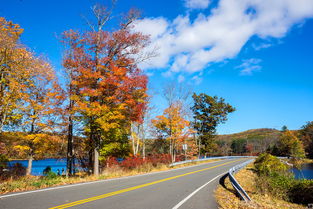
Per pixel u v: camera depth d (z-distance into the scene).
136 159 23.09
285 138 70.00
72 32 16.86
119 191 9.83
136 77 17.20
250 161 38.69
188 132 35.62
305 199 12.90
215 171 22.39
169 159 29.95
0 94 15.85
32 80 17.77
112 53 17.39
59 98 17.09
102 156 23.70
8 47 14.60
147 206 7.27
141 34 17.02
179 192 10.29
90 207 6.80
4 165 18.22
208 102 59.03
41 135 18.45
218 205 7.98
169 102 34.19
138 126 30.47
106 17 17.75
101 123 15.84
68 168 18.45
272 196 13.08
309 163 53.38
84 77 16.66
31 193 8.73
